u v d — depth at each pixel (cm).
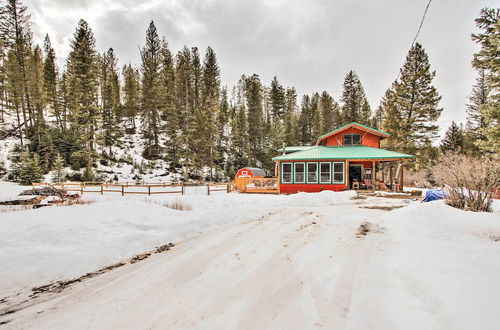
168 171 3841
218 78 6397
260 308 318
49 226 585
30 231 547
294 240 661
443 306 285
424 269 394
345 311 306
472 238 478
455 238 496
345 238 665
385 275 416
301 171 2153
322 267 461
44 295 375
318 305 323
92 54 3856
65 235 564
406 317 281
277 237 698
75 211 739
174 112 4109
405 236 595
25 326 293
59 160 2875
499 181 725
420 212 706
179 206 1086
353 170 2311
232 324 280
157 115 4684
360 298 339
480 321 240
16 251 462
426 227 598
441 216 625
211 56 6309
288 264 483
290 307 320
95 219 691
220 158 4650
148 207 908
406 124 2966
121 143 4238
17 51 3119
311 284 390
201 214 923
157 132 4338
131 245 598
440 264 396
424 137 2955
